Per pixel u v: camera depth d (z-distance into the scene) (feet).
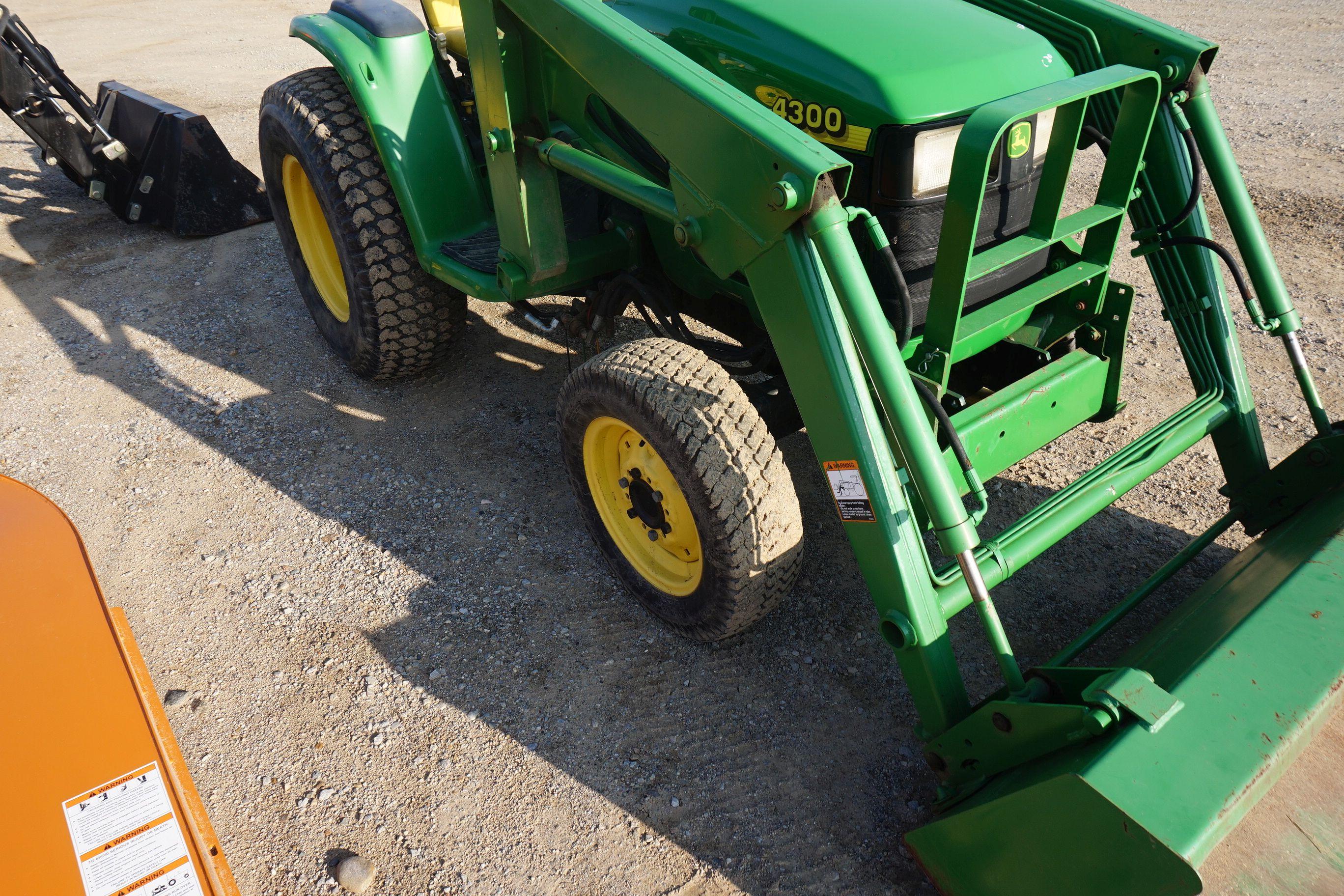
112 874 5.04
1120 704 5.45
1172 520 10.47
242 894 6.99
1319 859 5.90
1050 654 8.91
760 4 8.38
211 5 38.93
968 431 7.70
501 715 8.39
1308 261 15.39
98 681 6.08
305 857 7.23
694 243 7.25
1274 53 26.43
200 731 8.25
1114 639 8.98
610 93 7.55
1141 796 5.09
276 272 16.26
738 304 10.08
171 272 16.31
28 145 22.38
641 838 7.34
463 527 10.62
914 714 8.38
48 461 11.69
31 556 6.91
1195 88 8.57
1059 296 9.06
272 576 9.95
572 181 11.12
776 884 7.00
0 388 13.11
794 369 6.77
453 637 9.20
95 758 5.60
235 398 12.89
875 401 6.65
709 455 7.47
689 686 8.69
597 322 10.50
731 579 7.79
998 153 7.63
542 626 9.34
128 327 14.58
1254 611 6.31
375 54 10.58
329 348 14.07
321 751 8.07
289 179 12.62
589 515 9.58
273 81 27.86
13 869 4.94
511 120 8.78
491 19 8.28
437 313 11.91
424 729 8.27
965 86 7.51
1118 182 7.87
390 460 11.70
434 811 7.57
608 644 9.16
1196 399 8.87
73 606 6.57
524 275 9.68
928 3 8.72
